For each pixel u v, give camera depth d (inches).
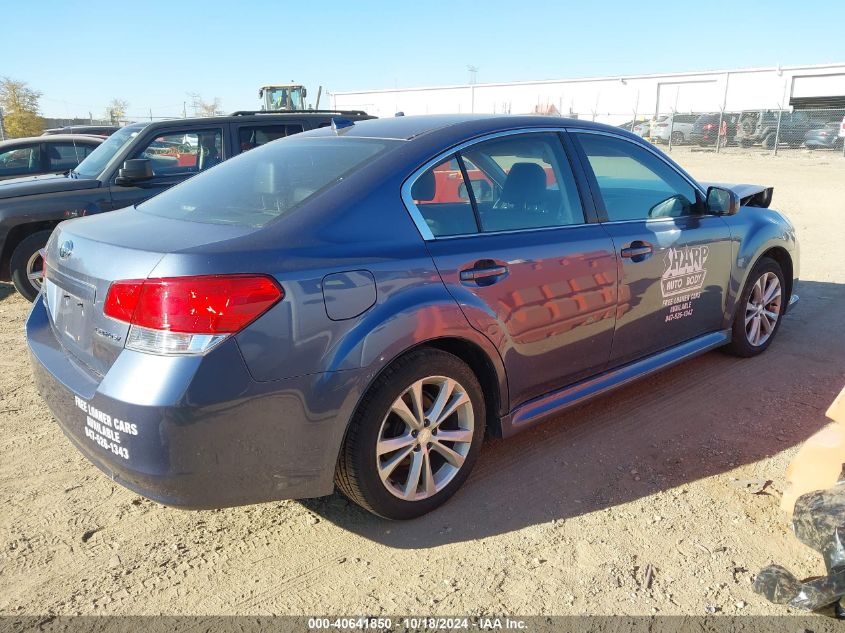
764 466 130.3
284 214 102.3
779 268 186.9
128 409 88.5
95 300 96.7
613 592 97.0
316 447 98.4
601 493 121.7
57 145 403.5
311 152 125.6
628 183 146.6
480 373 122.1
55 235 119.0
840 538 89.7
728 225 166.9
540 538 109.2
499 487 123.9
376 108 1937.7
